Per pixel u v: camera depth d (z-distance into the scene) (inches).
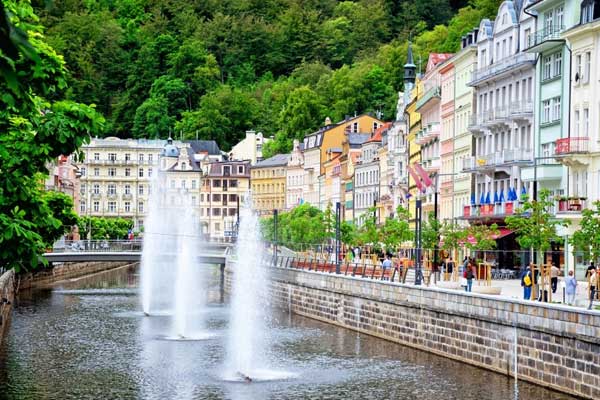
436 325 2347.4
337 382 2015.3
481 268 2923.2
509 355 1966.0
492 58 4082.2
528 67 3602.4
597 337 1631.4
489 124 3909.9
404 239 3772.1
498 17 4010.8
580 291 2568.9
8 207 1125.7
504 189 3833.7
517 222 2395.4
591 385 1654.8
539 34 3449.8
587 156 3046.3
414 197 5526.6
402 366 2192.4
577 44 3157.0
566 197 2999.5
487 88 4065.0
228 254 5487.2
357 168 7268.7
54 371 2198.6
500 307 1994.3
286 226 5472.4
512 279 3031.5
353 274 3093.0
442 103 4862.2
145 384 2022.6
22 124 1129.4
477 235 3061.0
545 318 1809.8
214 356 2442.2
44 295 4571.9
